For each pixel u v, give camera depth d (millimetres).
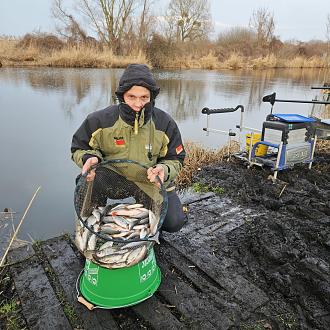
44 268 2410
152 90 2104
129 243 1964
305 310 2082
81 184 2002
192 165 4707
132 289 2006
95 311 2020
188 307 2070
